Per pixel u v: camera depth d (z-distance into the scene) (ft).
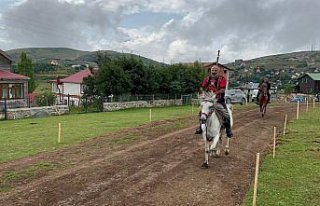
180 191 34.32
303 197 32.78
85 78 153.79
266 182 37.04
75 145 55.88
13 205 30.32
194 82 183.01
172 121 87.15
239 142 58.70
